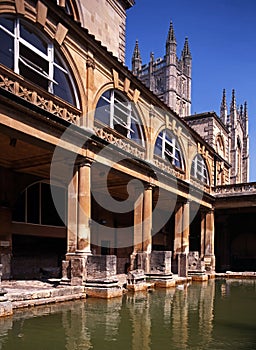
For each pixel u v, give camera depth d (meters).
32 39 11.95
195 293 14.42
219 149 33.47
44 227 17.88
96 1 17.22
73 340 6.85
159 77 73.62
